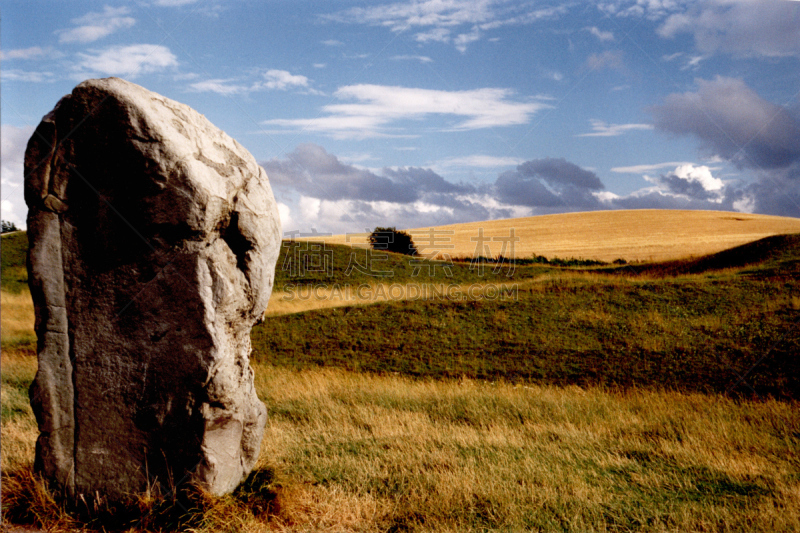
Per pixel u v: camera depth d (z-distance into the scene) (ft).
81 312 16.55
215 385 16.42
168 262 16.29
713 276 88.48
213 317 16.39
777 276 80.79
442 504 19.21
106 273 16.44
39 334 16.67
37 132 16.25
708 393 46.68
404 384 49.37
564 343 64.85
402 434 28.94
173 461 16.71
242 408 17.88
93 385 16.62
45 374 16.62
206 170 16.53
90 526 16.12
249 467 19.02
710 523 19.15
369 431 30.04
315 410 34.22
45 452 16.69
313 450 24.80
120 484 16.65
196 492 16.62
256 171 18.44
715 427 33.99
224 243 17.21
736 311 68.49
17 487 16.72
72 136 15.96
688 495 21.99
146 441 16.63
